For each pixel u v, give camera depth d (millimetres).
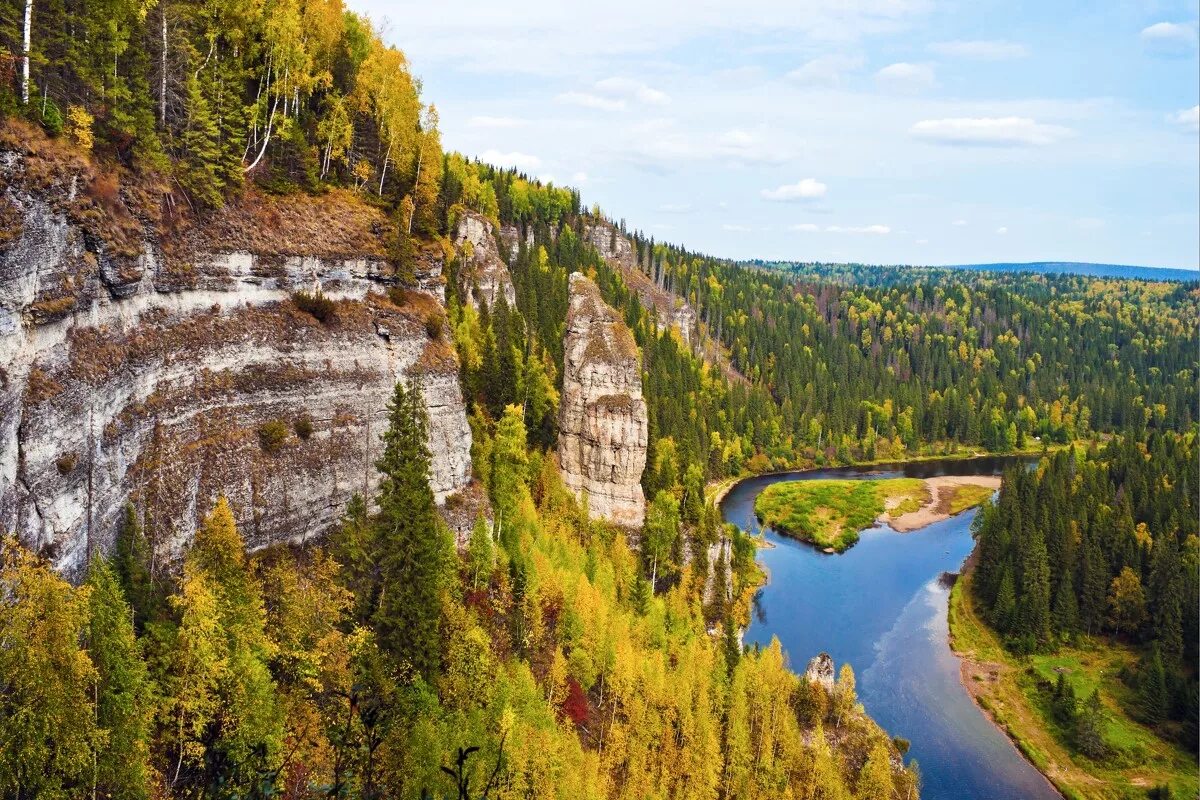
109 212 44938
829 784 67250
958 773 84938
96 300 43531
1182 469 160375
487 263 148750
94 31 47500
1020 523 132625
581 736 62875
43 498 36625
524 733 51156
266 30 70000
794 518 163250
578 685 67438
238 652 38938
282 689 44062
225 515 45500
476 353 111938
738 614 102188
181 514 48312
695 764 63219
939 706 96938
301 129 73000
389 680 47344
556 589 74000
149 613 41594
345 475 63250
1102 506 141500
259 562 53375
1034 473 171750
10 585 31688
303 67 72562
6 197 35281
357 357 66188
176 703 35719
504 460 83375
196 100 56281
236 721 36781
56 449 37844
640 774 60594
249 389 56750
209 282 55344
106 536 41875
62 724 28797
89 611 32031
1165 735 91812
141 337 47969
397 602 51375
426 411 70438
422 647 51250
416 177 83688
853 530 158375
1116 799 81875
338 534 59312
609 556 94562
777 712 70438
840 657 106625
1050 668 105750
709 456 194375
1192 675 101688
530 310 156375
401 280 73375
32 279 36875
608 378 100188
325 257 65312
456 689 52250
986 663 107750
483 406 105688
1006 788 83000
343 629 52875
